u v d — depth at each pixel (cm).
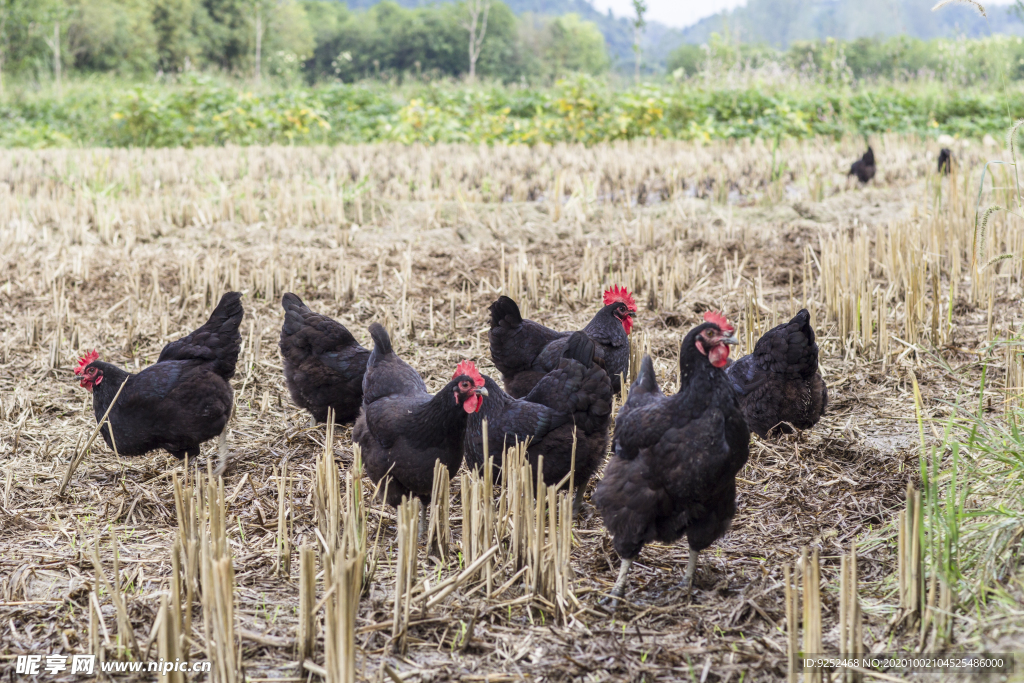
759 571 410
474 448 493
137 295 837
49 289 884
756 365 559
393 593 400
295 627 370
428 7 6819
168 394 509
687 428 363
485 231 1145
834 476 504
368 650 353
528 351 593
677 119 2089
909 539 339
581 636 363
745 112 2095
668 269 920
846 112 2091
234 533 454
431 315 779
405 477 461
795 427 561
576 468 475
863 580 391
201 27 5484
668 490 373
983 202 1066
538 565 388
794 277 925
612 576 416
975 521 401
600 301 868
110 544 443
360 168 1491
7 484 487
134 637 344
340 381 591
